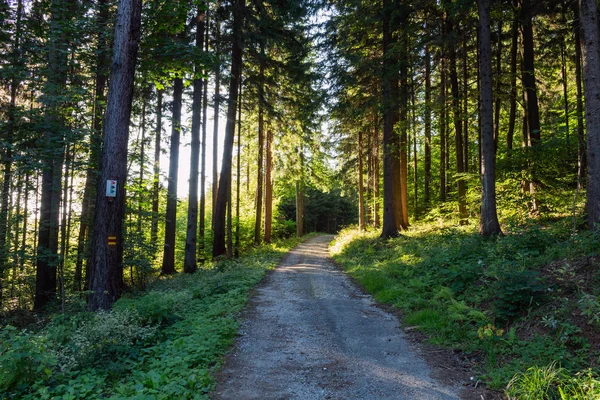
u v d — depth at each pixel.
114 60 8.10
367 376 4.99
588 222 8.28
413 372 5.12
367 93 18.56
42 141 8.98
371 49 19.03
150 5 9.55
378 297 9.47
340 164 29.03
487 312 6.66
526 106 16.17
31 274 13.02
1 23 9.47
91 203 12.49
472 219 16.39
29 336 4.85
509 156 13.50
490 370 4.93
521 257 7.89
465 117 15.98
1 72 9.19
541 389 4.10
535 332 5.50
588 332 5.00
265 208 28.38
